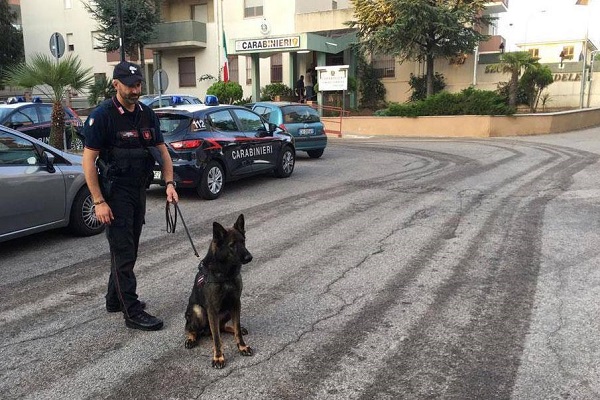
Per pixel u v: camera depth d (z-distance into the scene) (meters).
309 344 3.77
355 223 7.21
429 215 7.58
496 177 10.86
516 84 23.86
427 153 15.38
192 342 3.74
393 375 3.35
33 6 35.81
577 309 4.29
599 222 7.05
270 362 3.52
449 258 5.64
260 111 13.59
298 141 13.52
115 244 3.98
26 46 36.72
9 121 11.81
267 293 4.74
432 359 3.54
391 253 5.85
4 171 5.73
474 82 26.69
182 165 8.59
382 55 27.22
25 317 4.32
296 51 25.05
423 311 4.31
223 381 3.29
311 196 9.17
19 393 3.21
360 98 28.78
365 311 4.33
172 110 9.00
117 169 3.85
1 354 3.70
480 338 3.83
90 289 4.95
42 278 5.26
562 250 5.85
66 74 11.87
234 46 25.52
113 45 28.69
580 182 10.05
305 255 5.84
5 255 6.05
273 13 28.84
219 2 29.66
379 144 18.34
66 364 3.54
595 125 23.84
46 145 6.48
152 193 9.70
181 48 30.83
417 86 27.30
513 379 3.28
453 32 22.73
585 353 3.58
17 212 5.84
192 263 5.64
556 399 3.06
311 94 26.42
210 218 7.68
